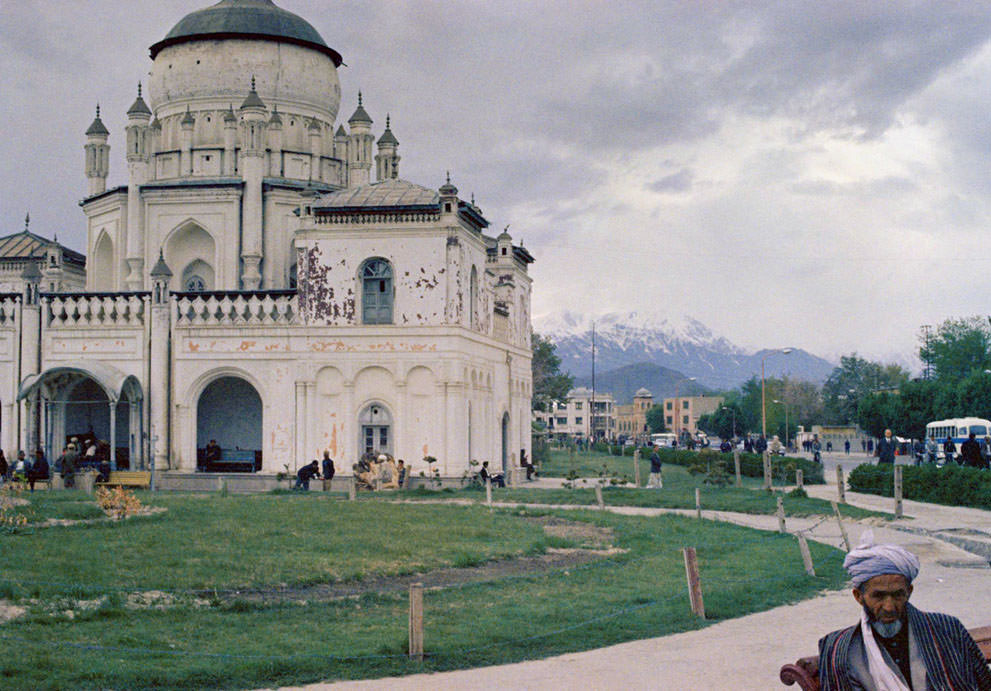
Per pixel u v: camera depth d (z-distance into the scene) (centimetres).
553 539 2772
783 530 2978
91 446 5156
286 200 5559
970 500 3831
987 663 796
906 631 746
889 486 4341
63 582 1961
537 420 10800
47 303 5191
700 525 3192
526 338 6825
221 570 2134
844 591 2102
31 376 5088
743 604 1931
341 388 4966
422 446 4906
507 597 1969
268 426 5006
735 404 17775
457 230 4925
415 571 2255
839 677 748
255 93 5531
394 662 1459
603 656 1508
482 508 3609
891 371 19762
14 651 1455
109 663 1407
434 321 4909
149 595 1908
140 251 5541
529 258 6762
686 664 1441
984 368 13088
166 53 5894
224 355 5050
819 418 18900
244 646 1535
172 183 5528
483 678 1377
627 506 3984
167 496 3922
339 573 2166
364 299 4994
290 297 5034
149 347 5116
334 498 4088
